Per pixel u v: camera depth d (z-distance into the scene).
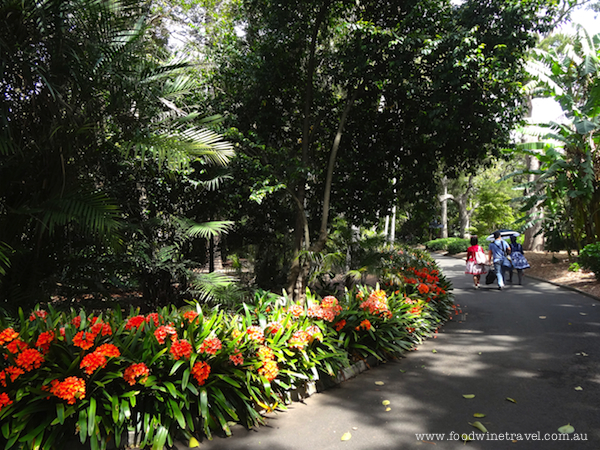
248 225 10.47
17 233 5.72
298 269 9.12
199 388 3.91
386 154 9.92
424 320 7.78
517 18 8.17
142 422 3.72
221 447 3.68
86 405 3.53
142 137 5.96
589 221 17.11
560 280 15.98
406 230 27.80
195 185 8.04
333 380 5.24
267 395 4.24
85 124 5.81
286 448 3.67
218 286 7.19
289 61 9.63
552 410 4.34
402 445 3.69
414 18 8.30
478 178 39.78
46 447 3.28
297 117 10.22
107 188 7.40
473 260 14.58
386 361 6.20
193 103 9.09
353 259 10.36
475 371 5.67
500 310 10.27
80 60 5.65
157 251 7.80
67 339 3.85
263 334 4.62
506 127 8.88
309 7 9.04
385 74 9.02
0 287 5.69
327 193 9.07
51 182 5.82
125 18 6.05
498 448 3.60
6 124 5.14
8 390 3.42
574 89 18.27
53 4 5.27
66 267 6.66
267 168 8.43
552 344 6.94
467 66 7.82
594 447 3.58
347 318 6.02
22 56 5.29
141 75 6.31
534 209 27.75
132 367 3.61
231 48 9.43
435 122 8.20
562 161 17.08
